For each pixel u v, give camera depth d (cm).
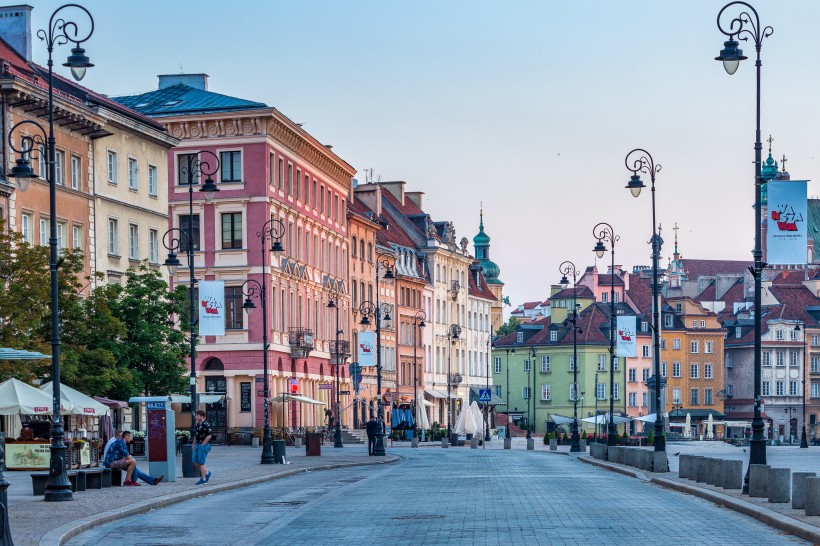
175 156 10712
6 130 6881
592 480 4934
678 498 3844
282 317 11056
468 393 18375
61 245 7419
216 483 4666
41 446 5362
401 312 15475
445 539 2678
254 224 10600
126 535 2881
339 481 5156
